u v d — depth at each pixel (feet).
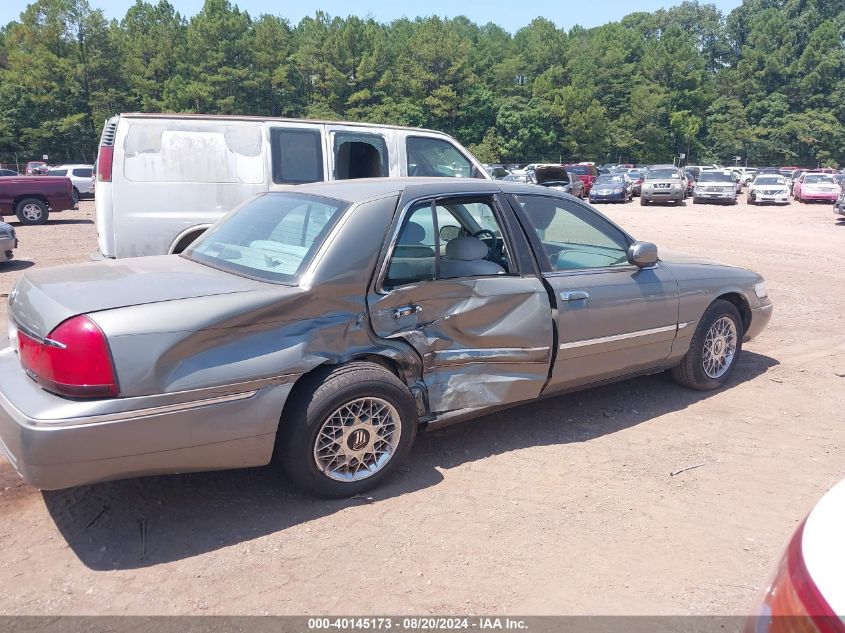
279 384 10.77
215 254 13.11
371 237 11.93
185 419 10.03
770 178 106.52
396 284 12.21
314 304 11.21
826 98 298.97
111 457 9.65
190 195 22.38
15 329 11.24
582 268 14.87
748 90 306.14
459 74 244.83
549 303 13.88
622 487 12.48
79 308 9.84
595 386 15.58
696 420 15.80
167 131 22.25
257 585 9.53
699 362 17.24
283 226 12.79
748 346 22.40
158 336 9.83
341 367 11.44
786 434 15.03
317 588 9.48
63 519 11.16
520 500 11.94
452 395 13.02
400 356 12.11
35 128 205.26
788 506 11.90
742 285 18.01
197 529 10.89
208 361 10.23
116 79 222.69
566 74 281.95
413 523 11.14
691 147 288.10
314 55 243.40
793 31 335.47
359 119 232.53
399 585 9.57
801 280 35.17
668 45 293.43
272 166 23.18
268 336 10.78
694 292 16.63
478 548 10.48
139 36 241.14
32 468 9.37
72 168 110.83
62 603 9.11
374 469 11.98
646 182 100.83
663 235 56.24
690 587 9.63
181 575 9.73
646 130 272.92
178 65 233.35
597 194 106.01
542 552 10.40
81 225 64.95
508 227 13.80
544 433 14.92
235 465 10.79
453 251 13.51
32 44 211.61
